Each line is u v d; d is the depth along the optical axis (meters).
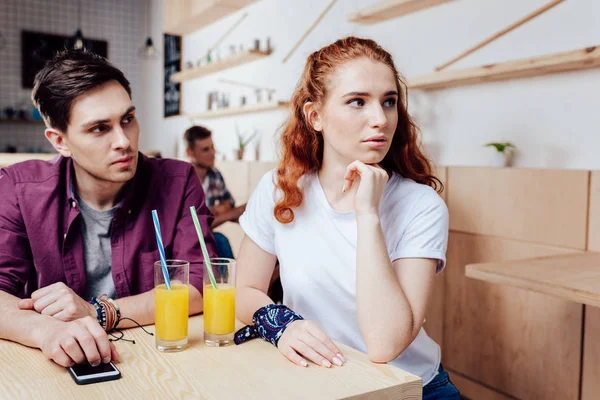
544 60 1.99
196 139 3.63
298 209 1.29
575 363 2.00
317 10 3.41
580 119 2.06
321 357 0.90
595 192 1.91
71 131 1.18
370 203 1.07
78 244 1.34
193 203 1.45
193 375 0.85
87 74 1.15
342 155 1.18
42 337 0.94
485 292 2.32
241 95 4.36
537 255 2.11
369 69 1.11
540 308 2.11
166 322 0.95
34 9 5.81
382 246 1.04
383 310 0.99
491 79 2.34
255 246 1.37
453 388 1.25
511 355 2.23
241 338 1.01
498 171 2.24
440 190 1.35
